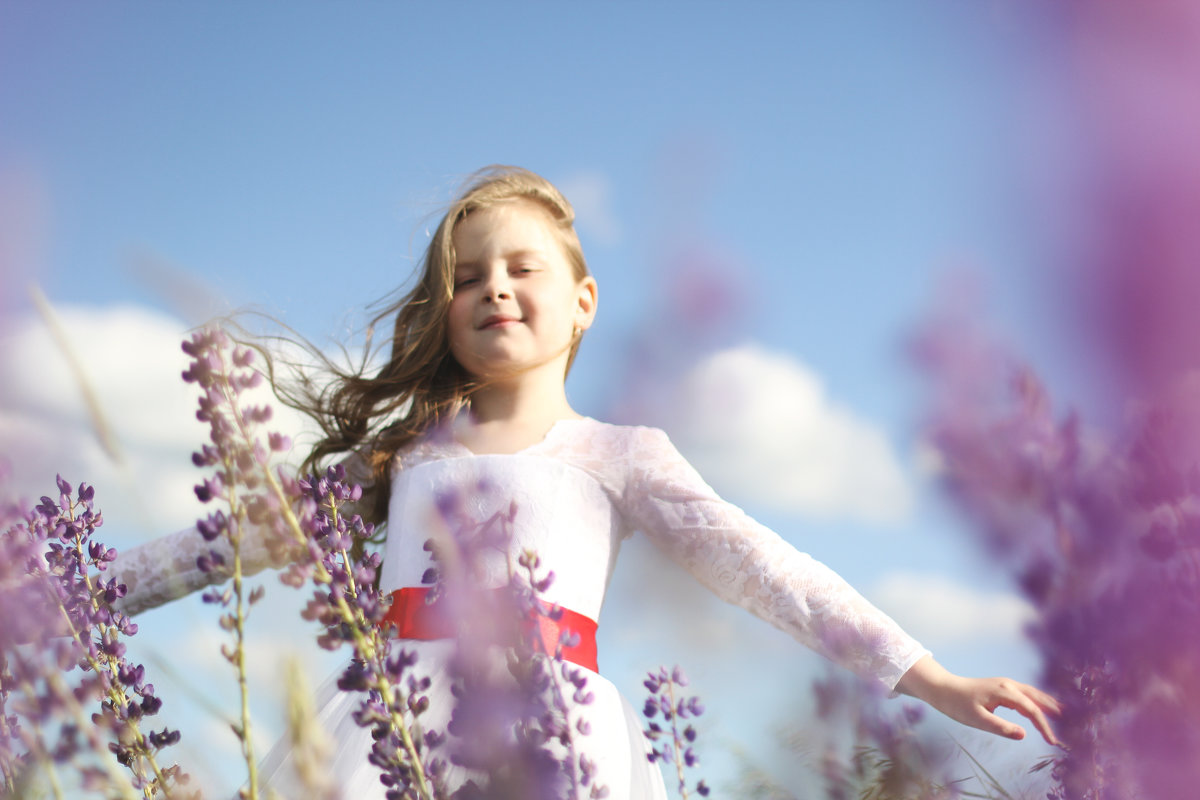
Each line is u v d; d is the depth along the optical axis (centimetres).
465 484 87
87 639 119
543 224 262
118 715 112
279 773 132
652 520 225
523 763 73
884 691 80
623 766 191
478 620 74
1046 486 41
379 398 254
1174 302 26
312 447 250
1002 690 168
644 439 236
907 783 78
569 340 260
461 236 258
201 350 93
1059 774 74
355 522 145
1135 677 43
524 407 249
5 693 83
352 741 177
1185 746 42
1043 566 43
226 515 91
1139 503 41
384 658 111
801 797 73
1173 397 27
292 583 93
